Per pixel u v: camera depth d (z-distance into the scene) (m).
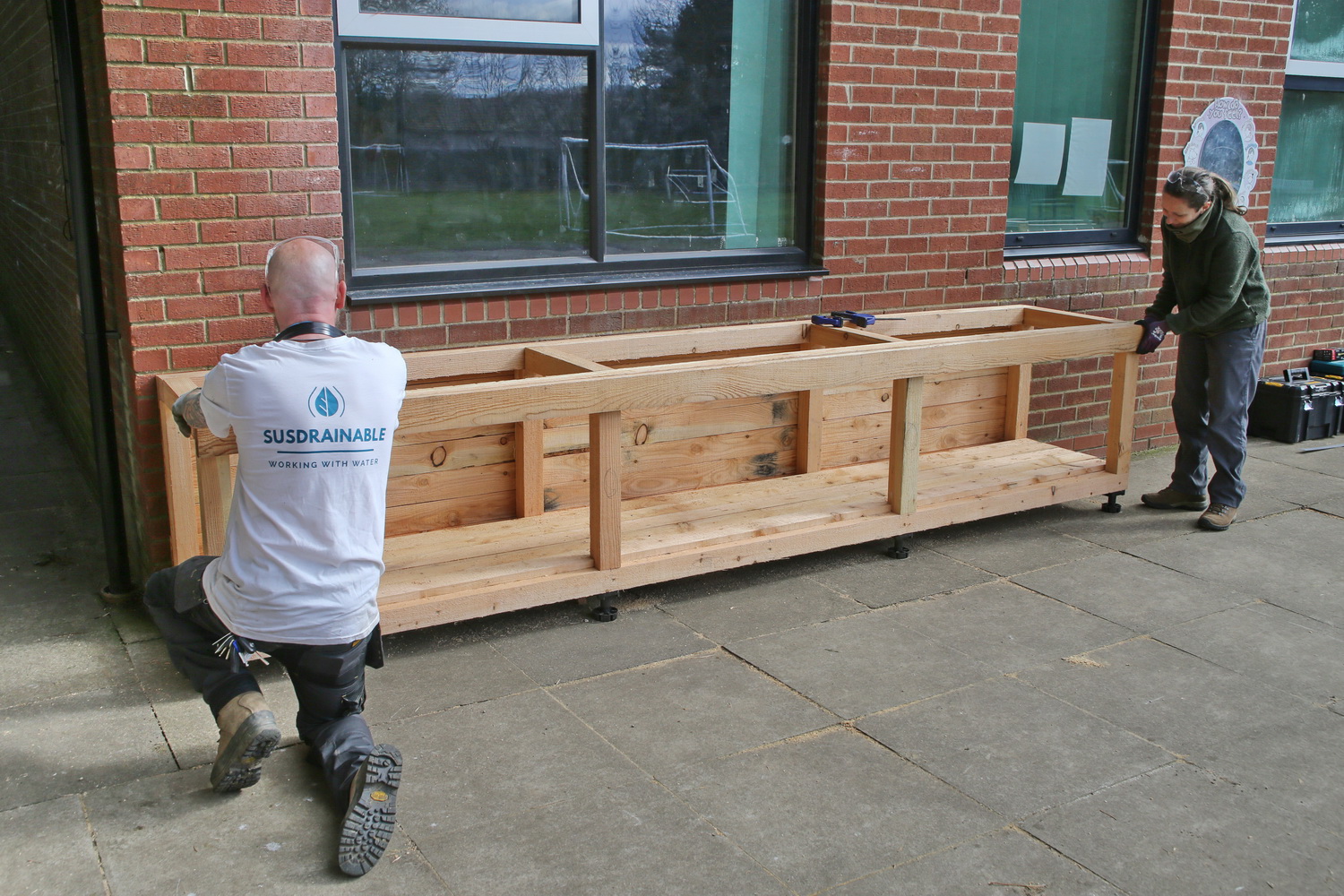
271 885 2.54
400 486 4.21
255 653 2.75
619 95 4.71
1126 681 3.63
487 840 2.71
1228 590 4.44
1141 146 6.19
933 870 2.62
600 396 3.81
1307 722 3.38
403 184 4.31
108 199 3.77
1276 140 6.59
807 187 5.20
